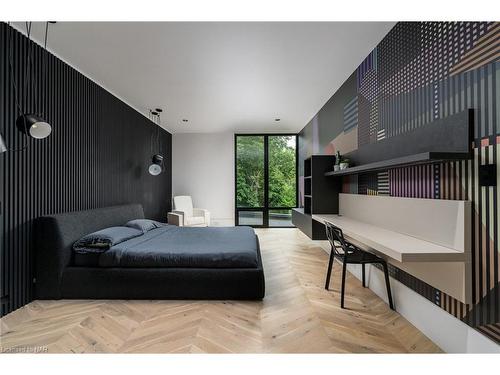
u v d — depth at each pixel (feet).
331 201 12.74
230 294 8.31
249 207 23.56
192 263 8.54
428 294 6.40
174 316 7.32
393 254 5.57
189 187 23.53
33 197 8.48
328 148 14.99
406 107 7.57
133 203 15.65
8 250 7.59
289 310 7.69
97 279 8.38
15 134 7.88
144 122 17.57
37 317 7.26
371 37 8.82
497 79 4.84
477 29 5.22
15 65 7.93
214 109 16.72
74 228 9.14
